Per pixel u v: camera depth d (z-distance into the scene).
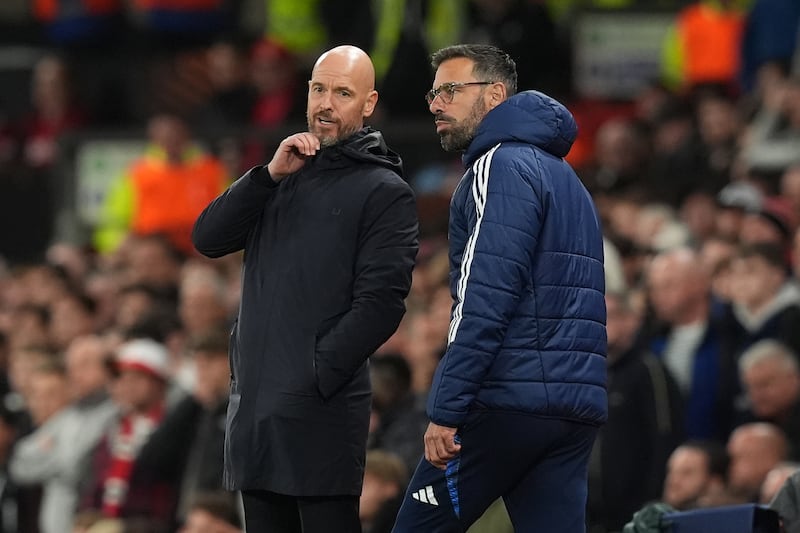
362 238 22.30
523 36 57.19
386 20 57.19
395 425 33.75
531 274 21.61
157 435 37.62
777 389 33.72
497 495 22.06
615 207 45.25
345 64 22.53
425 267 41.38
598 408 21.88
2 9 75.50
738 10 57.84
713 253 40.06
